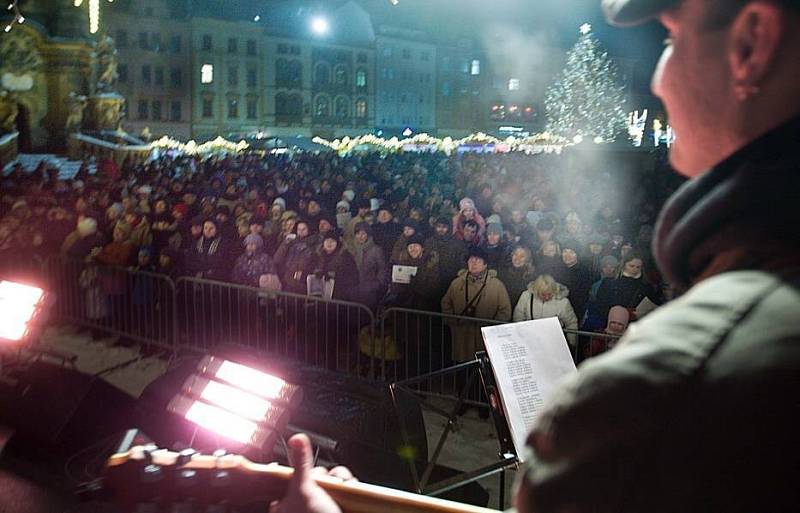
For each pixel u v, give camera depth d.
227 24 60.94
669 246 0.73
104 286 8.16
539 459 0.69
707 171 0.71
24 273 9.04
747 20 0.68
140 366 7.58
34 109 29.89
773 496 0.57
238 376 3.33
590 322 6.60
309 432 3.85
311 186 17.94
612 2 0.81
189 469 1.18
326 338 7.14
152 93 58.16
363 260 7.88
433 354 7.21
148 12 57.16
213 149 35.94
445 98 78.31
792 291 0.62
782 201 0.64
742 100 0.69
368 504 1.18
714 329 0.63
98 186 18.91
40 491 4.07
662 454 0.60
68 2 30.25
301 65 66.88
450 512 1.16
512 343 2.93
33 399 4.60
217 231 8.75
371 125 72.88
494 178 20.36
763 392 0.58
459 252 7.59
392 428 3.96
